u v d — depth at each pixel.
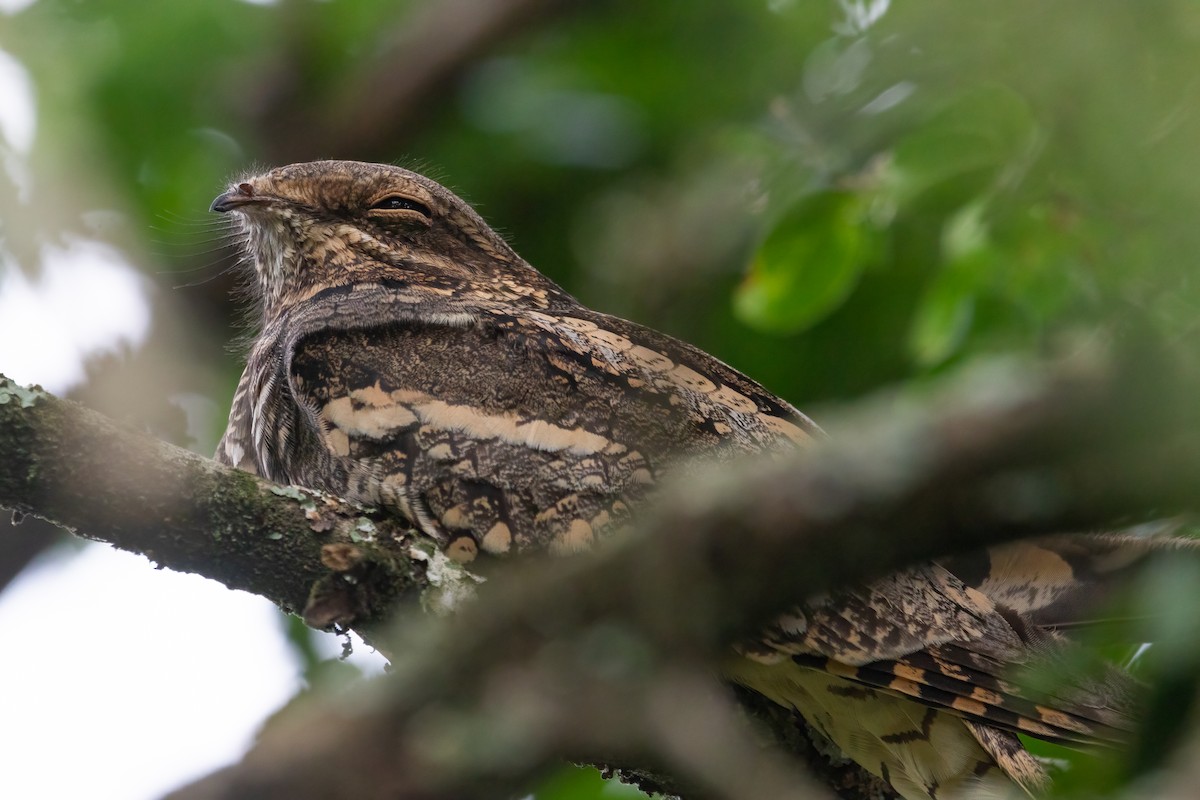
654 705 5.13
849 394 11.66
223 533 7.43
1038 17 5.22
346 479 8.78
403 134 13.42
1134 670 8.02
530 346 9.05
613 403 8.88
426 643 5.53
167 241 12.23
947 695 8.10
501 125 12.86
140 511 7.29
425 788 4.89
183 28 12.30
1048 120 5.44
